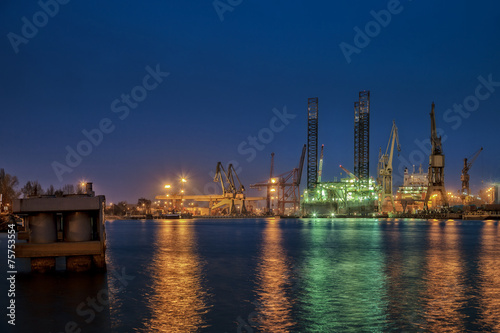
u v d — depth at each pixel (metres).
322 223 192.75
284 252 47.34
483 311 19.25
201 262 37.38
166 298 21.77
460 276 29.12
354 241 66.75
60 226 35.38
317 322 17.50
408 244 59.78
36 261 27.97
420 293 23.17
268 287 24.92
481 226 147.75
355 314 18.75
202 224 194.12
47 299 21.33
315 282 26.67
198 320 17.73
